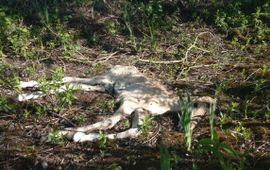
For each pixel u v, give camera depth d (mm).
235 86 5023
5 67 5281
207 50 5574
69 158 4285
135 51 5598
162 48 5641
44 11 6109
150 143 4426
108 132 4539
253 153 4277
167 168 3836
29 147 4379
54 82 4891
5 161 4258
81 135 4453
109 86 4988
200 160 4219
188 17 6172
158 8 6188
